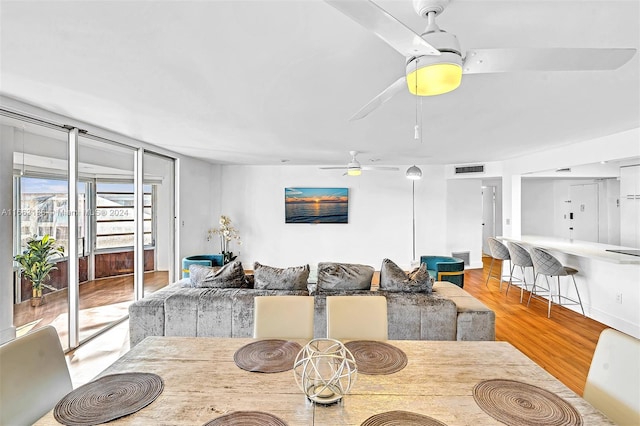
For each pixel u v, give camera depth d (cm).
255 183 727
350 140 434
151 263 600
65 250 334
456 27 156
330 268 340
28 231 310
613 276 398
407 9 144
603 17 147
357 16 101
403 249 730
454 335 302
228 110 299
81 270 503
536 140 420
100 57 194
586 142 419
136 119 330
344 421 121
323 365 155
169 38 171
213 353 177
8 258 287
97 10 146
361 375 155
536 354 329
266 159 628
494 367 163
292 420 122
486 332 304
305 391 132
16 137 295
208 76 221
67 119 321
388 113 305
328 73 215
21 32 165
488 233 955
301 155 572
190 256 582
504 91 245
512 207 585
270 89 245
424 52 125
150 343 189
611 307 401
